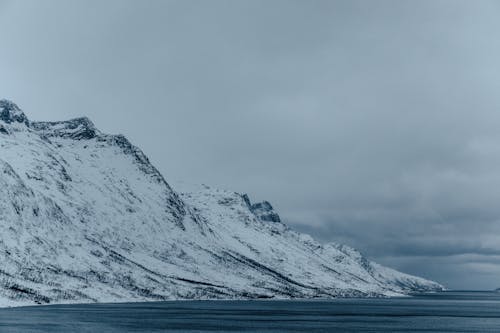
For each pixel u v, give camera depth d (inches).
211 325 6811.0
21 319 6471.5
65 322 6387.8
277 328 6722.4
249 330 6392.7
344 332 6530.5
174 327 6412.4
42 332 5339.6
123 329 5984.3
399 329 7224.4
